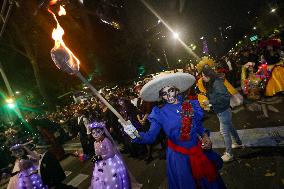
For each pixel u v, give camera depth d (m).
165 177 5.36
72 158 9.88
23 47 23.88
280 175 3.98
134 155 7.30
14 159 11.18
